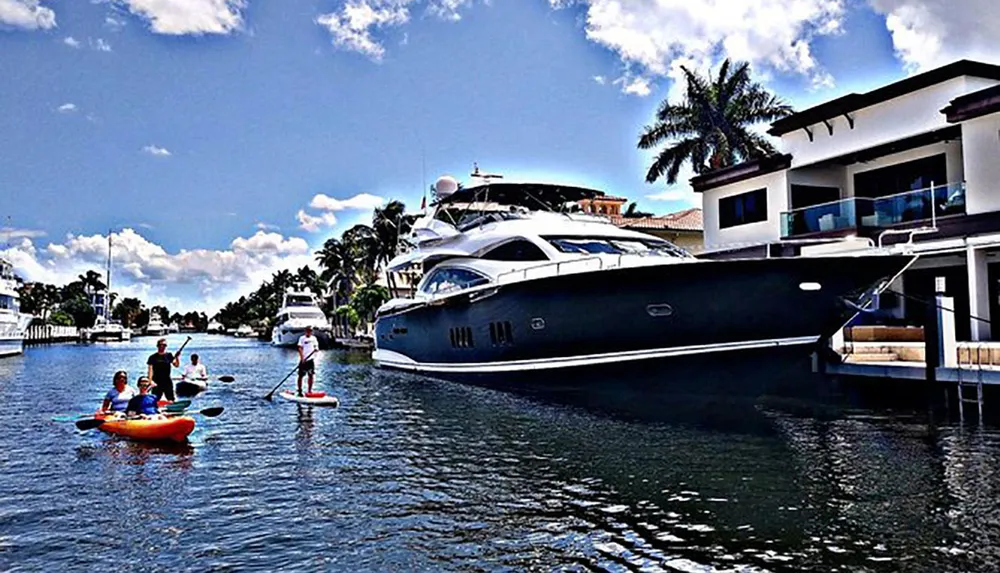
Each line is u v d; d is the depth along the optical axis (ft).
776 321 45.42
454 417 48.03
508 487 29.40
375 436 41.60
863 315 68.74
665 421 44.65
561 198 70.85
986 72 65.31
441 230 71.82
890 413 47.11
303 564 21.31
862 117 73.72
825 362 53.93
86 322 348.79
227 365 118.01
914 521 24.35
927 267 68.03
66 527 24.89
